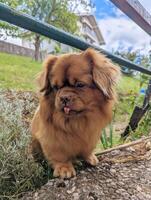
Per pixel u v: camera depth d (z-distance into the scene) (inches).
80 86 13.6
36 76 15.6
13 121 17.5
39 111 15.1
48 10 92.0
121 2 17.2
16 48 112.3
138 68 22.9
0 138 15.0
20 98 26.0
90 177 13.9
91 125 14.5
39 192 13.1
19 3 71.2
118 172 14.6
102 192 12.7
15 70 50.0
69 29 112.0
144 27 22.9
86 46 15.2
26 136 16.0
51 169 15.3
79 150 15.0
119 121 28.7
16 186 13.6
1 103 19.8
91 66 14.1
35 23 11.5
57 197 12.6
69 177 13.9
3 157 14.2
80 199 12.3
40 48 96.1
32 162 14.8
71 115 13.7
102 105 14.5
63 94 13.3
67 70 13.6
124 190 13.0
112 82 14.6
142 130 23.2
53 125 14.4
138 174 14.4
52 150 14.8
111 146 18.9
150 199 12.5
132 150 17.2
